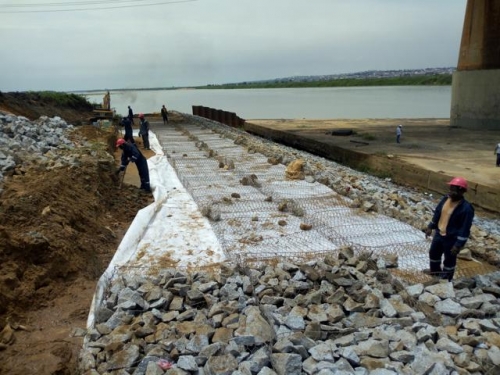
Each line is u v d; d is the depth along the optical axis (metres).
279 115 54.25
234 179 13.33
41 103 29.70
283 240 8.53
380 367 4.38
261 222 9.58
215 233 8.91
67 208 8.30
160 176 14.02
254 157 16.97
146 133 19.69
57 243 6.95
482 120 30.89
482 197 15.42
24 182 9.38
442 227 6.71
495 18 29.41
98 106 38.44
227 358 4.51
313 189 12.16
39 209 7.70
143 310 5.72
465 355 4.55
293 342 4.74
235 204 10.77
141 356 4.77
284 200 10.70
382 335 4.89
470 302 5.74
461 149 22.91
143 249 8.18
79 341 5.25
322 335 5.04
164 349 4.78
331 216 9.95
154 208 10.12
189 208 10.60
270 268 6.84
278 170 14.62
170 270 6.77
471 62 31.08
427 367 4.24
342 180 13.34
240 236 8.75
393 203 11.47
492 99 30.16
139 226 8.95
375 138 27.30
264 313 5.50
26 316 5.74
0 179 9.22
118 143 11.75
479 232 9.89
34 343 5.17
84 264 7.17
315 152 26.95
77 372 4.65
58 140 14.74
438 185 17.19
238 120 41.75
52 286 6.40
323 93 136.75
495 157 20.48
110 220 9.67
